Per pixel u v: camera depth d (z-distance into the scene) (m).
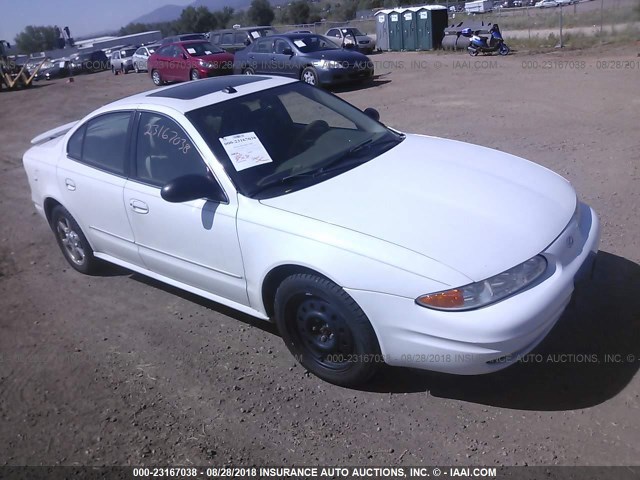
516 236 3.03
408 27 24.72
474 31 21.95
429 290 2.82
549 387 3.16
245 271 3.52
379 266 2.93
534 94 11.48
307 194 3.44
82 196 4.57
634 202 5.36
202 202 3.66
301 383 3.44
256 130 3.91
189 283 4.07
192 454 2.97
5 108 20.28
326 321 3.23
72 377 3.71
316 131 4.07
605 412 2.95
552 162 6.79
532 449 2.78
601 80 12.33
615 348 3.40
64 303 4.72
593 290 3.96
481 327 2.76
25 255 5.84
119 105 4.43
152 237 4.07
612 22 22.62
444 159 3.86
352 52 15.67
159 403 3.38
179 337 4.04
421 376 3.37
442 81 14.75
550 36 21.81
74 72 37.62
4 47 34.25
